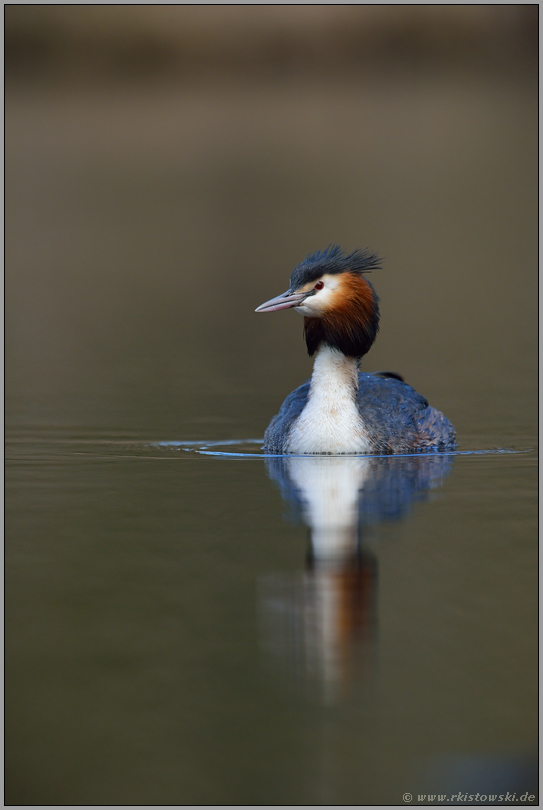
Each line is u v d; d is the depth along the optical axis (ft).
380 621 27.63
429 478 43.01
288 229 130.21
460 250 117.70
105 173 178.40
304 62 246.47
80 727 22.70
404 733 22.45
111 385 66.08
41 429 53.52
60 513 37.65
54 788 20.65
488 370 69.67
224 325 88.94
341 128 212.84
